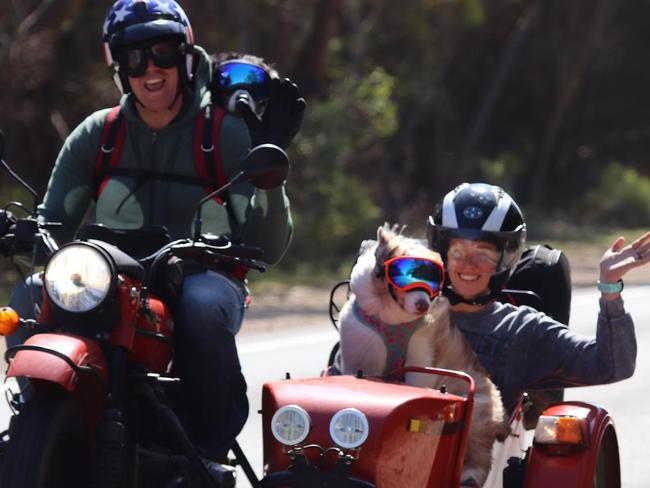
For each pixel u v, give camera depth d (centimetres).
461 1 10038
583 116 14012
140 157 1547
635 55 14175
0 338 3466
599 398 2967
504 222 1562
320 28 7900
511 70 13175
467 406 1364
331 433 1245
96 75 6644
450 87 12812
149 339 1312
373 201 8906
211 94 1738
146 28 1484
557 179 13662
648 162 14488
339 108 7550
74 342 1230
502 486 1508
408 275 1380
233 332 1435
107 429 1234
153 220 1538
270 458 1302
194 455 1297
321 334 3850
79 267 1238
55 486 1225
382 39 9938
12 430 1209
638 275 6269
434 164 11319
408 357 1427
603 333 1466
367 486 1231
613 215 12231
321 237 6994
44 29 6147
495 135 13400
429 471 1320
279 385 1321
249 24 7938
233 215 1541
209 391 1388
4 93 6106
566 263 1862
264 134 1585
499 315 1584
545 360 1548
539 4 12731
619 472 1600
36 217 1441
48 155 6525
